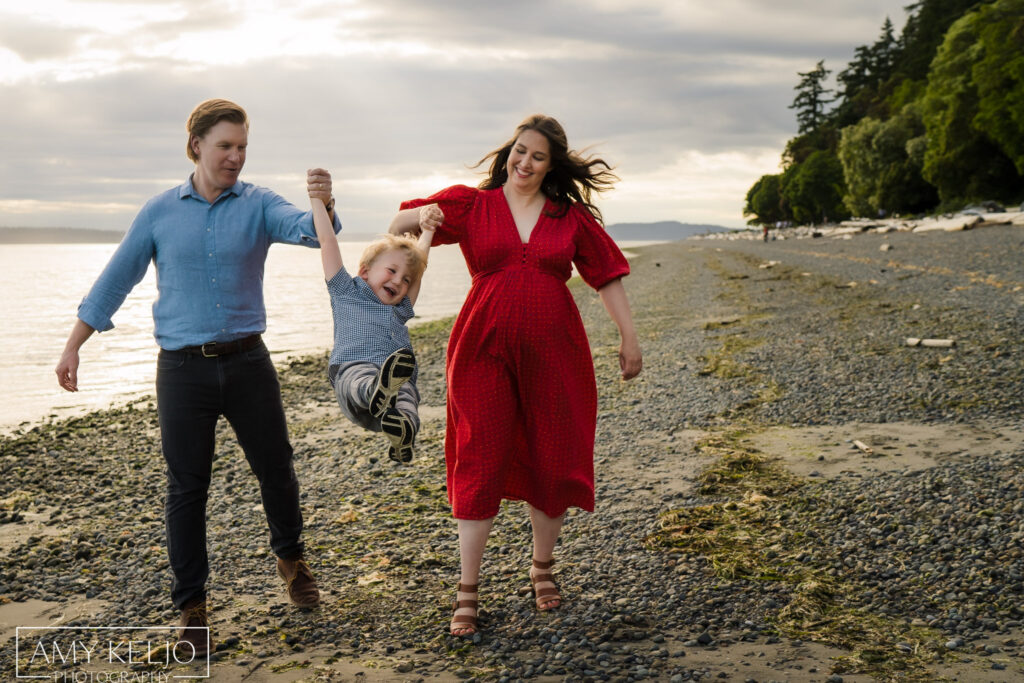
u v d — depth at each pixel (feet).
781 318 49.06
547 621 12.02
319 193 11.10
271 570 14.80
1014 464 17.38
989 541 13.56
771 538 14.82
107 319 11.50
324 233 11.08
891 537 14.20
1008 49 172.55
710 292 74.18
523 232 11.84
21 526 18.53
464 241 12.10
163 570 15.05
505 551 15.16
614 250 12.41
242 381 11.55
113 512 19.39
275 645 11.70
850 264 85.25
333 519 17.76
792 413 25.26
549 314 11.57
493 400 11.57
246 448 12.21
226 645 11.71
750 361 35.01
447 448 12.47
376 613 12.71
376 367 10.71
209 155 11.00
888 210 241.96
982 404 23.88
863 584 12.71
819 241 161.99
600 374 35.81
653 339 45.98
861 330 39.91
